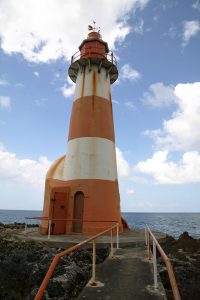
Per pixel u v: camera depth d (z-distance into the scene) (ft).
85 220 52.19
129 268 27.02
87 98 61.36
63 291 25.40
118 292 20.31
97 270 26.30
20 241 43.39
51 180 59.47
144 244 42.24
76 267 31.53
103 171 56.13
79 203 54.49
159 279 23.72
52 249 39.75
